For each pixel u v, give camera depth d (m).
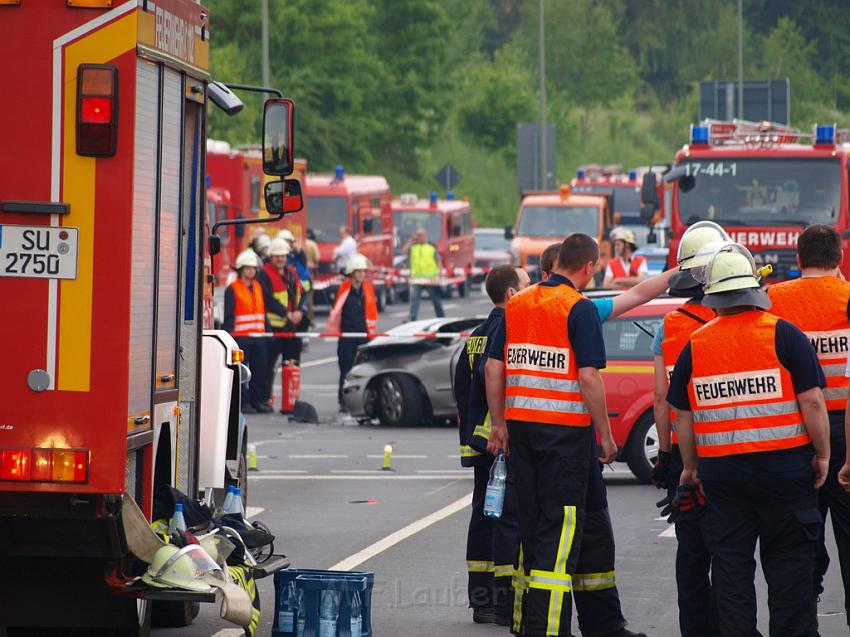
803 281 21.33
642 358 36.75
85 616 20.00
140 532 19.12
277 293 53.84
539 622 20.00
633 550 28.67
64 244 18.22
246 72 143.62
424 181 175.25
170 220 20.30
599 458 20.94
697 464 19.56
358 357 50.75
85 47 18.20
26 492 18.39
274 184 24.19
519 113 192.62
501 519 22.72
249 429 49.28
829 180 59.72
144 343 19.14
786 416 18.69
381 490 36.62
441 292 123.94
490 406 21.28
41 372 18.28
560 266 20.97
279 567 22.17
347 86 156.50
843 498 20.80
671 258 60.56
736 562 18.92
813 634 18.94
